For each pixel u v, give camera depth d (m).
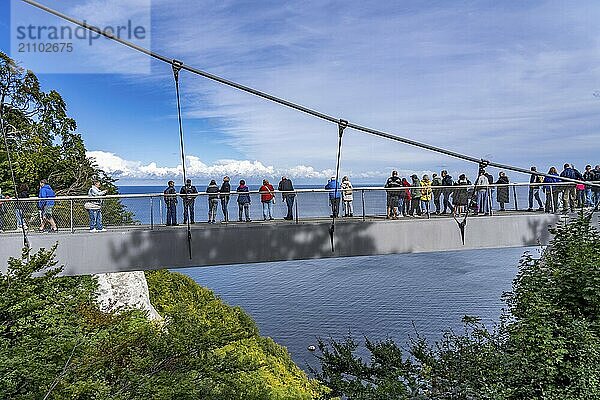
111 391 8.70
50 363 8.12
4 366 7.41
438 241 14.63
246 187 14.04
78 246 12.40
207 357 10.42
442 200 14.80
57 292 10.13
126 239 12.66
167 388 8.99
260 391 11.19
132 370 9.29
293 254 13.62
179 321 10.80
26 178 24.11
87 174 27.59
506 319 11.90
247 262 13.31
